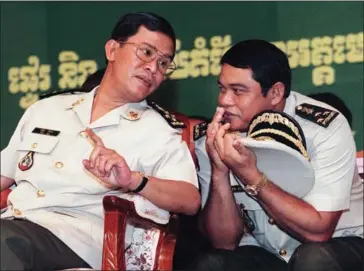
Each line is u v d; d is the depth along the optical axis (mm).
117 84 3316
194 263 3449
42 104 3428
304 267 3070
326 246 3156
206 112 4422
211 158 3381
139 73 3289
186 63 4449
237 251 3418
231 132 3455
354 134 4250
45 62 4609
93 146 3219
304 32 4359
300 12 4375
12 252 2773
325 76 4324
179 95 4434
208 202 3453
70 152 3229
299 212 3248
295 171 3250
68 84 4590
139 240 3184
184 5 4488
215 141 3266
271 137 3236
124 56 3312
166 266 3146
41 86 4602
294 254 3156
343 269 3119
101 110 3355
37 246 2885
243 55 3420
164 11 4508
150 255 3168
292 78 4348
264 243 3510
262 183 3230
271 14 4398
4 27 4664
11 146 3377
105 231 2918
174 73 4449
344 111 4188
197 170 3549
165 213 3170
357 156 4211
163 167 3213
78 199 3156
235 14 4441
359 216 3582
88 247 3057
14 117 4602
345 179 3371
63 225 3066
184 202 3115
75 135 3273
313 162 3385
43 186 3178
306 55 4348
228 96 3447
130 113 3326
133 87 3293
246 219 3506
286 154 3150
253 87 3408
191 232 3900
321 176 3355
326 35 4340
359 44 4309
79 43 4598
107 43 3383
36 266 2877
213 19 4457
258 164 3260
